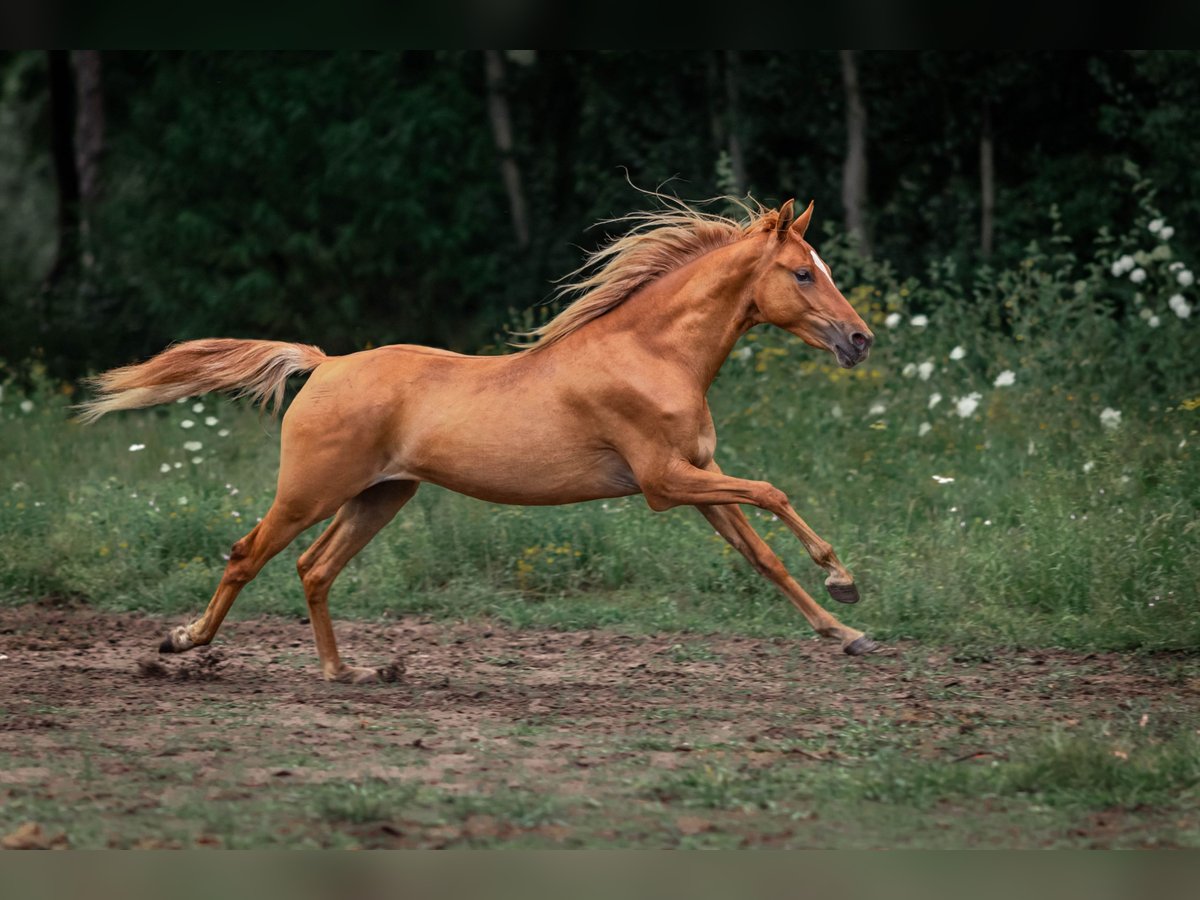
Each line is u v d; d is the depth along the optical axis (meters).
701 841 6.85
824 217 29.19
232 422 20.53
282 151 28.98
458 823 7.07
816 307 10.08
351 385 10.27
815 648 11.70
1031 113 28.47
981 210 28.73
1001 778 7.72
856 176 27.92
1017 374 17.66
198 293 29.20
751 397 17.83
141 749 8.47
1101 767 7.75
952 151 29.03
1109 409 15.55
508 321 29.41
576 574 13.87
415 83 30.14
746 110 28.83
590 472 10.20
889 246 28.66
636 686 10.44
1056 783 7.70
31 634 12.44
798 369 17.70
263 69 29.42
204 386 10.74
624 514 14.65
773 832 7.02
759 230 10.30
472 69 30.72
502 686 10.46
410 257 29.77
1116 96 26.61
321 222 29.56
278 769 8.02
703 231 10.48
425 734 8.93
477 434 10.09
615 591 13.75
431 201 29.88
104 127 34.00
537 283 29.88
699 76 30.09
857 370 17.39
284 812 7.20
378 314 29.83
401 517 15.02
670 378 10.09
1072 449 15.84
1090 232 27.28
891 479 15.34
